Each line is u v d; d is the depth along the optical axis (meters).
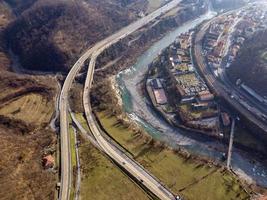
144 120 190.00
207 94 197.88
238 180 146.62
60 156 146.75
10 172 126.38
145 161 150.38
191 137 178.62
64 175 136.00
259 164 164.00
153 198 130.50
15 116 169.12
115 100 197.25
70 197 125.56
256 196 139.75
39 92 189.12
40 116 173.38
